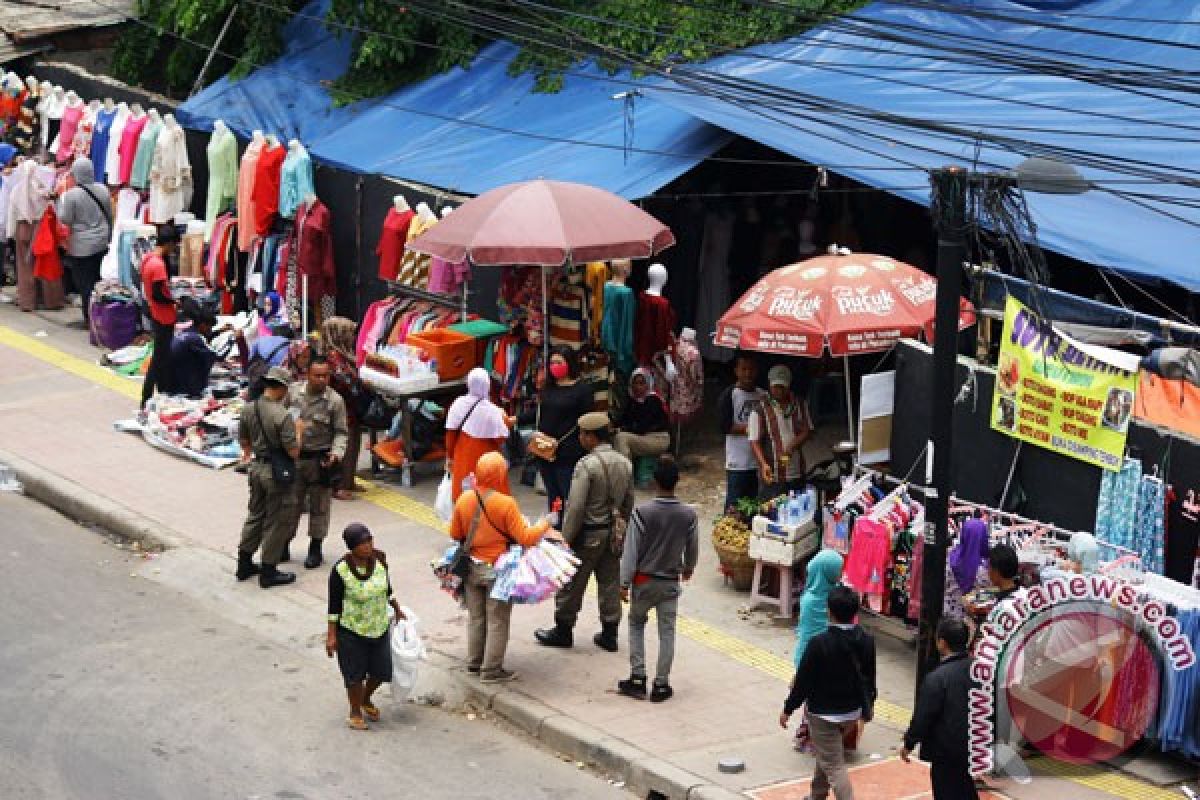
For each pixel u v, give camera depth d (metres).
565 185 21.19
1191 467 15.90
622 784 15.22
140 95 31.34
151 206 29.05
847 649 13.97
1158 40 21.88
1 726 15.87
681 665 17.45
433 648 17.83
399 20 29.20
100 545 21.12
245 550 19.48
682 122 23.94
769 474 19.45
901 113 21.95
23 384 26.78
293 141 26.59
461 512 16.88
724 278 25.53
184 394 24.94
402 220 24.55
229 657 17.75
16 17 34.53
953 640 13.59
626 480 17.55
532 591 16.50
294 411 19.44
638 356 22.72
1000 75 22.98
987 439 17.44
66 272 30.91
